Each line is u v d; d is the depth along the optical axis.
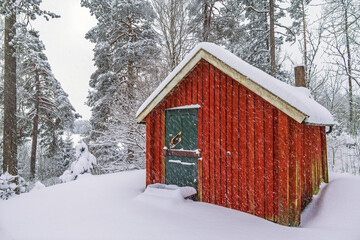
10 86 11.38
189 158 6.31
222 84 5.77
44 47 20.47
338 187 6.47
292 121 4.78
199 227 4.36
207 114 6.01
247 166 5.29
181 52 13.23
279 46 19.50
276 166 4.89
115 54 16.48
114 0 15.24
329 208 5.30
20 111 20.08
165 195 5.72
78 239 3.88
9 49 11.43
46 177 25.14
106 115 16.73
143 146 12.32
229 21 16.17
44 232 4.16
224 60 5.45
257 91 5.00
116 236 3.95
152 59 14.08
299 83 9.41
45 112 23.52
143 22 16.42
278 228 4.41
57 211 5.20
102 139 13.41
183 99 6.49
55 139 24.73
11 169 11.20
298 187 4.78
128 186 7.21
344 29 7.63
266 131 5.04
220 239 3.86
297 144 4.77
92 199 5.99
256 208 5.10
